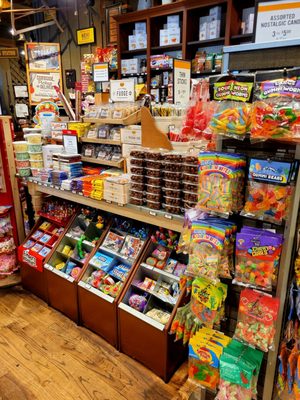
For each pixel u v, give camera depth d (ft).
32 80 17.66
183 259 7.14
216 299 4.71
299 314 4.35
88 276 8.02
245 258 4.40
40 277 9.06
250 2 13.32
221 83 4.35
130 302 6.95
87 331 8.02
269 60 4.48
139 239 7.64
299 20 4.54
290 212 4.08
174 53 16.33
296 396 4.43
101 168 9.30
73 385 6.39
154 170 6.40
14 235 9.95
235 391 4.57
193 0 13.78
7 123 9.22
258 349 4.76
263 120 3.86
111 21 18.16
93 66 13.55
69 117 10.95
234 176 4.33
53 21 20.80
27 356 7.16
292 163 3.97
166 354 6.26
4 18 23.66
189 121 5.14
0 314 8.66
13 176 9.66
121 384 6.42
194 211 5.23
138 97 9.57
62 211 9.52
